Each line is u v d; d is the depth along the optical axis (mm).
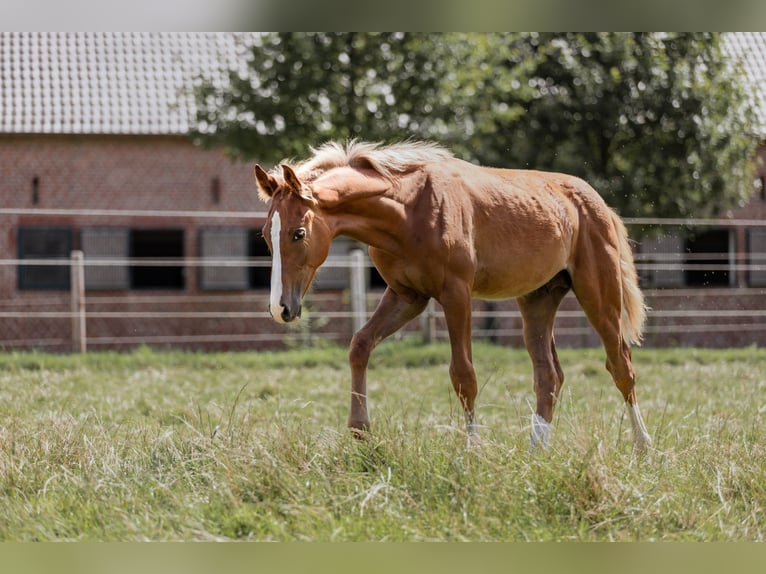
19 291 25344
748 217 27531
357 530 5715
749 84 25422
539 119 23250
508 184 8297
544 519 5949
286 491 6250
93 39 27344
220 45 27375
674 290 26609
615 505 6055
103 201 25719
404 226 7625
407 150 7906
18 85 26156
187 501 6180
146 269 25969
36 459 7039
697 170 23391
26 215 25312
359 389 7711
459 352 7734
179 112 25812
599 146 23609
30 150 25500
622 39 22688
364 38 20766
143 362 16266
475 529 5758
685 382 13641
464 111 21969
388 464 6703
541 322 8844
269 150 21391
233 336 22938
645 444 8078
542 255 8281
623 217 23312
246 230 26328
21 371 14781
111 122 25531
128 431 8250
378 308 7996
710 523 5992
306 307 23203
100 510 6129
